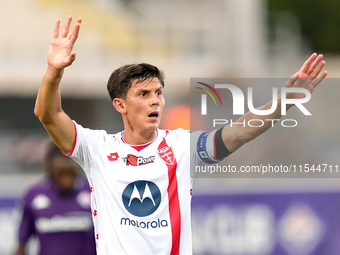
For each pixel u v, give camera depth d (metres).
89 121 47.56
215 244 22.36
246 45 54.56
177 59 54.69
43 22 55.78
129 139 10.74
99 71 50.78
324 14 75.06
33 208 17.22
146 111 10.30
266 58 53.69
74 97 48.53
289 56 54.34
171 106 45.53
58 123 10.33
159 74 10.60
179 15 57.22
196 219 22.39
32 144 41.50
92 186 10.74
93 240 17.28
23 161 40.31
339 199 22.95
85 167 10.88
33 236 17.62
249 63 52.66
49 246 16.98
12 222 21.23
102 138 10.92
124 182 10.26
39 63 52.03
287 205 22.81
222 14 57.06
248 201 22.75
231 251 22.38
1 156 40.19
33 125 45.97
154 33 56.50
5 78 49.78
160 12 57.62
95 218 10.62
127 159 10.48
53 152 17.42
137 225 10.05
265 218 22.69
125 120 10.74
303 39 74.19
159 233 10.03
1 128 45.03
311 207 22.89
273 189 23.20
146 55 54.97
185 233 10.21
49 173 17.50
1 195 21.44
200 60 54.22
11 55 52.19
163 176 10.27
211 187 24.28
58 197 17.27
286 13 71.12
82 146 10.70
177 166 10.42
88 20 56.19
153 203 10.17
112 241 10.09
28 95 49.53
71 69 49.97
